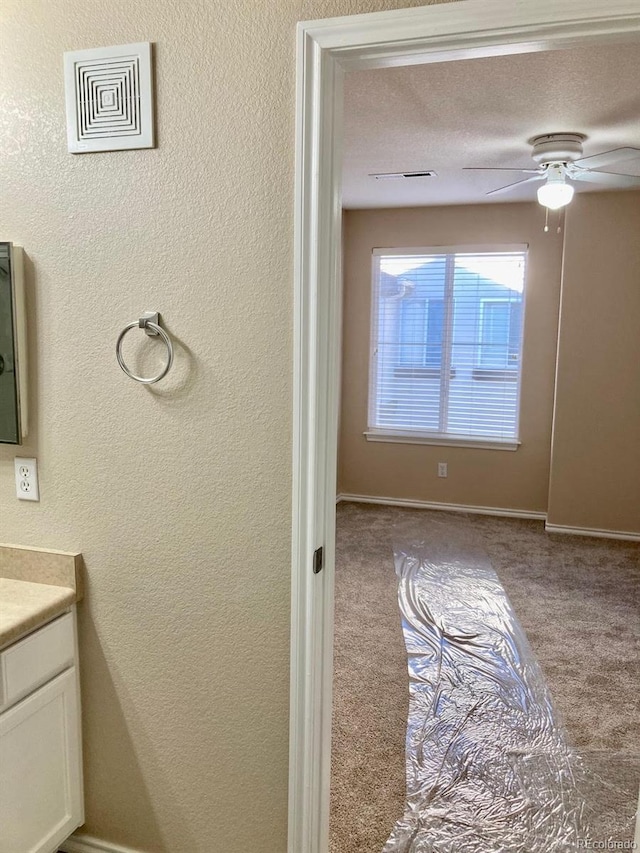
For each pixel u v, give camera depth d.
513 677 2.81
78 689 1.74
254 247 1.44
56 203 1.58
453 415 5.37
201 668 1.63
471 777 2.16
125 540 1.65
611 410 4.68
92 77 1.50
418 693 2.68
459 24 1.24
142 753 1.72
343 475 5.73
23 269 1.62
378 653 3.02
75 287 1.59
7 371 1.63
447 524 5.04
